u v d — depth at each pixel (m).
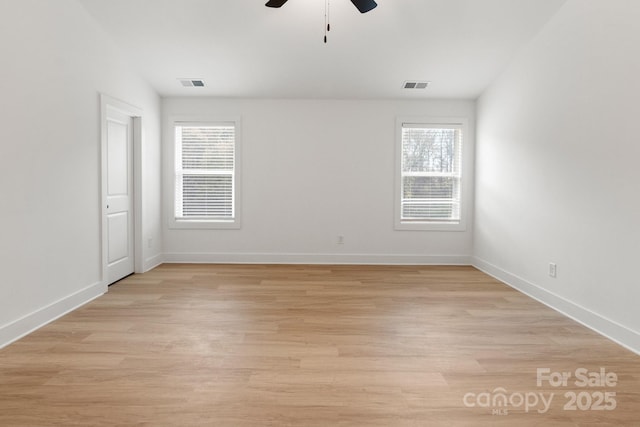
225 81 5.39
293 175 5.94
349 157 5.94
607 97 3.15
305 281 4.89
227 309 3.74
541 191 4.13
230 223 5.95
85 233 3.95
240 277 5.08
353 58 4.86
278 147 5.91
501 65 4.92
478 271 5.54
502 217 5.00
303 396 2.17
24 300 3.10
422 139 5.96
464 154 5.91
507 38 4.36
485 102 5.53
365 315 3.60
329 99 5.89
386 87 5.55
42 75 3.29
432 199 5.98
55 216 3.48
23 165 3.08
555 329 3.28
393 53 4.74
